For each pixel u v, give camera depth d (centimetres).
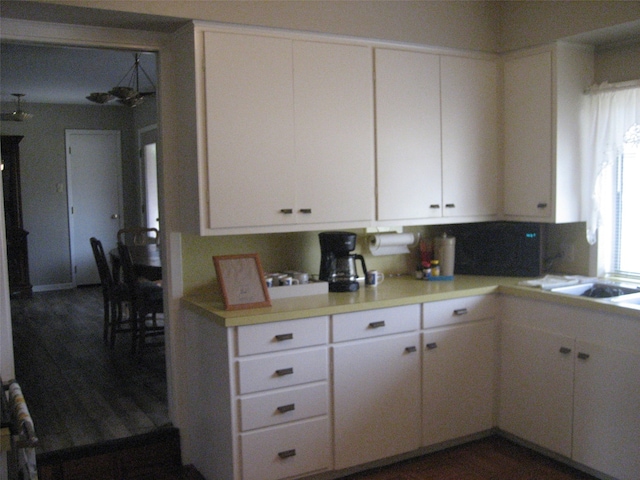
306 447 275
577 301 284
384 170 317
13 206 734
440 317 308
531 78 336
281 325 265
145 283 511
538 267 350
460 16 336
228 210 276
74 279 820
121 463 302
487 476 295
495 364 331
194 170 275
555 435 301
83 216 823
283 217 289
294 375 269
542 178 333
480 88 347
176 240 303
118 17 261
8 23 261
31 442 155
